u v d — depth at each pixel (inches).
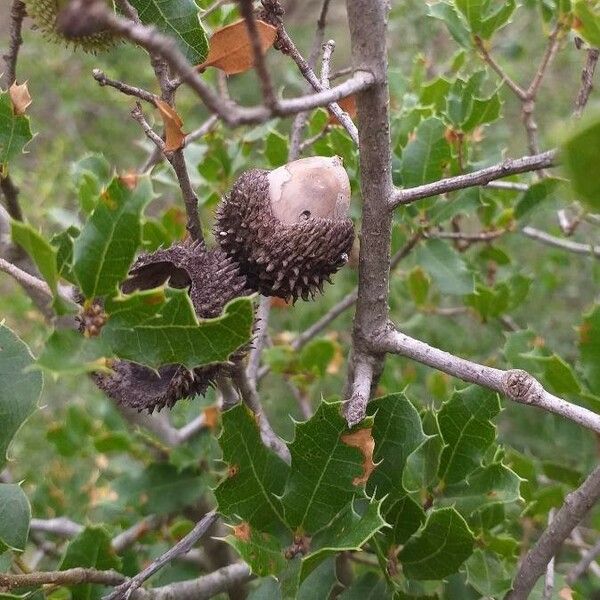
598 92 22.1
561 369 11.2
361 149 9.3
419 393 17.2
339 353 14.4
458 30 13.2
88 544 10.2
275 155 13.9
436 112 14.4
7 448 9.5
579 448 12.9
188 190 10.2
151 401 9.9
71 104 27.2
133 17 9.7
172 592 11.3
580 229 20.1
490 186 13.1
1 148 11.2
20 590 10.0
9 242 12.1
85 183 12.8
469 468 10.6
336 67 29.7
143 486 13.6
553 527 9.9
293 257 9.9
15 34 10.8
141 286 10.2
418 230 13.1
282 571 9.8
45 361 8.5
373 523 9.4
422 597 10.3
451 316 19.3
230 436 9.7
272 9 10.0
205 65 9.8
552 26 12.9
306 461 9.8
